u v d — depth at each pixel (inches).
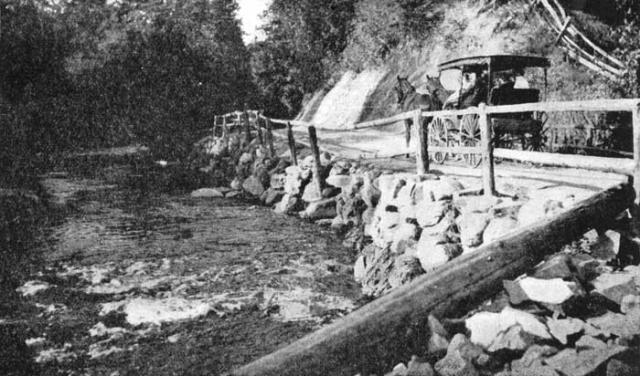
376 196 418.6
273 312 288.0
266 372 120.7
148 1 1692.9
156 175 865.5
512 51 741.9
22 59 1339.8
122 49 1540.4
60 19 1588.3
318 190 522.3
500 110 269.7
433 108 490.0
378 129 876.6
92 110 1421.0
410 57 933.8
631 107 216.5
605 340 146.4
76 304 299.1
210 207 595.8
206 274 351.3
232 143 906.7
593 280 179.5
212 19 1702.8
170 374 224.2
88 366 230.7
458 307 162.6
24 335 258.5
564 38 727.1
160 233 466.9
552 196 247.1
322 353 130.1
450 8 915.4
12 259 383.2
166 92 1494.8
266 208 582.9
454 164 412.2
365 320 140.8
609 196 219.9
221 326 270.5
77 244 429.1
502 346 145.5
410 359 147.6
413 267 290.5
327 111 1076.5
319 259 382.6
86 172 901.2
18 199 569.0
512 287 169.5
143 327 269.6
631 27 685.3
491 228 256.1
